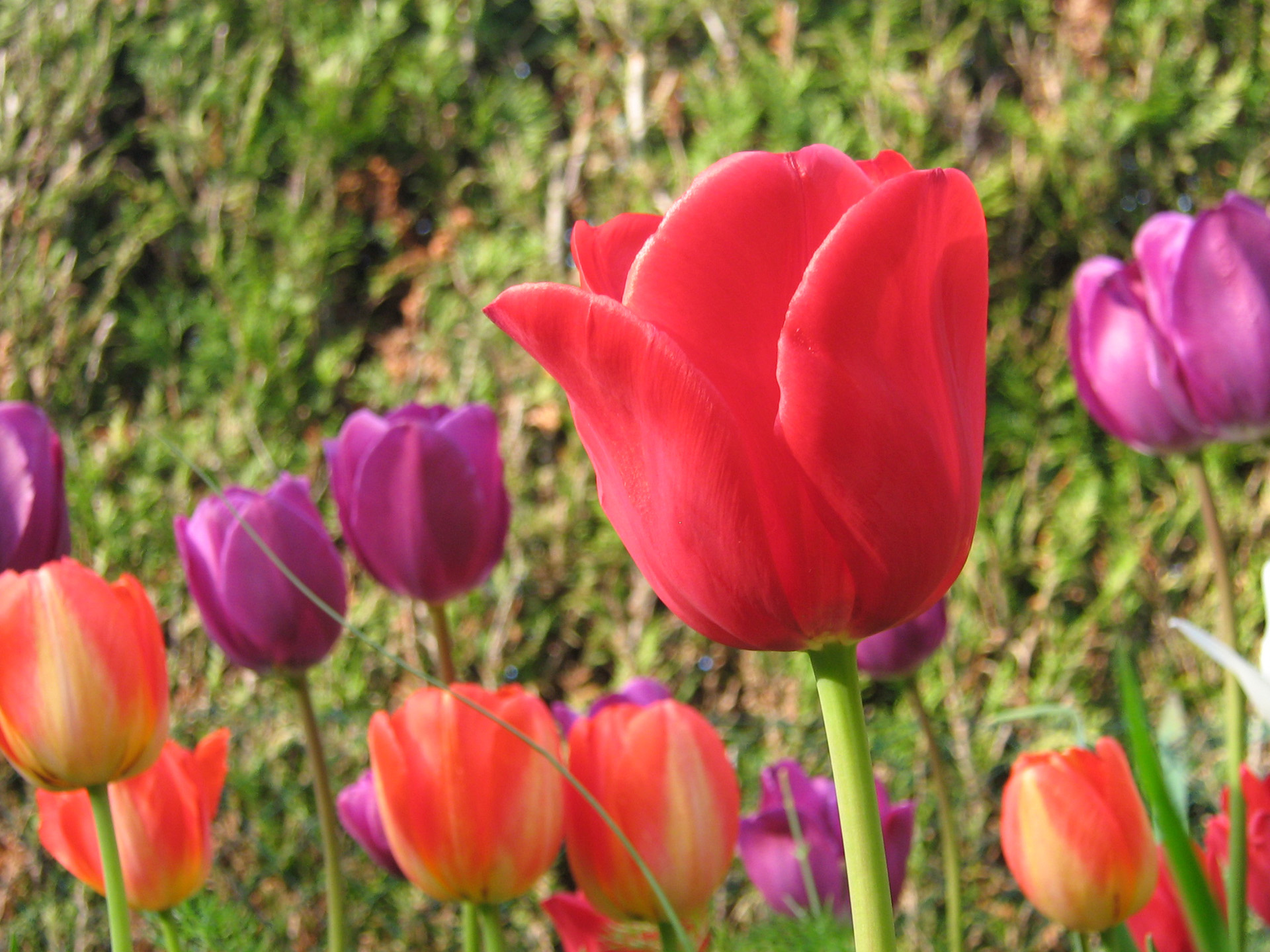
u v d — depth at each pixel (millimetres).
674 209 551
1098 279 818
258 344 2039
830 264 541
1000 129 2186
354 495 780
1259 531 1924
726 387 553
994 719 725
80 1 2164
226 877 1375
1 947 1144
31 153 2090
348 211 2242
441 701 663
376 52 2270
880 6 2176
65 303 2047
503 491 797
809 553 552
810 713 1754
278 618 749
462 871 661
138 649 639
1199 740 1345
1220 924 634
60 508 708
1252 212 761
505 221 2227
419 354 2100
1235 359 761
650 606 1961
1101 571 2016
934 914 1489
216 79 2168
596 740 675
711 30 2262
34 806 1344
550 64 2361
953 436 558
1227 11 2197
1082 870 669
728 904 1261
